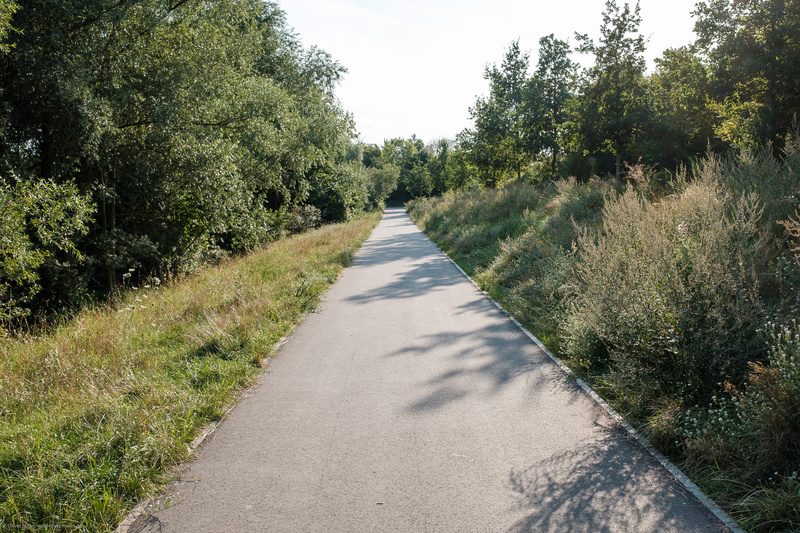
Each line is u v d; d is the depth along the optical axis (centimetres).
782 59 1950
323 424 421
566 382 494
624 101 2647
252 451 377
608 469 330
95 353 607
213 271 1371
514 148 3809
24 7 993
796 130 775
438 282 1146
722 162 848
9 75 1036
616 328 454
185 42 1334
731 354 401
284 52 2753
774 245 556
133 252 1415
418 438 388
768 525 260
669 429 353
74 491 310
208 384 502
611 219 708
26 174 1081
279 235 2548
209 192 1497
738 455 316
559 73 3600
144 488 321
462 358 586
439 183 7438
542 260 973
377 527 279
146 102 1277
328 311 885
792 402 305
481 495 307
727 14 2194
